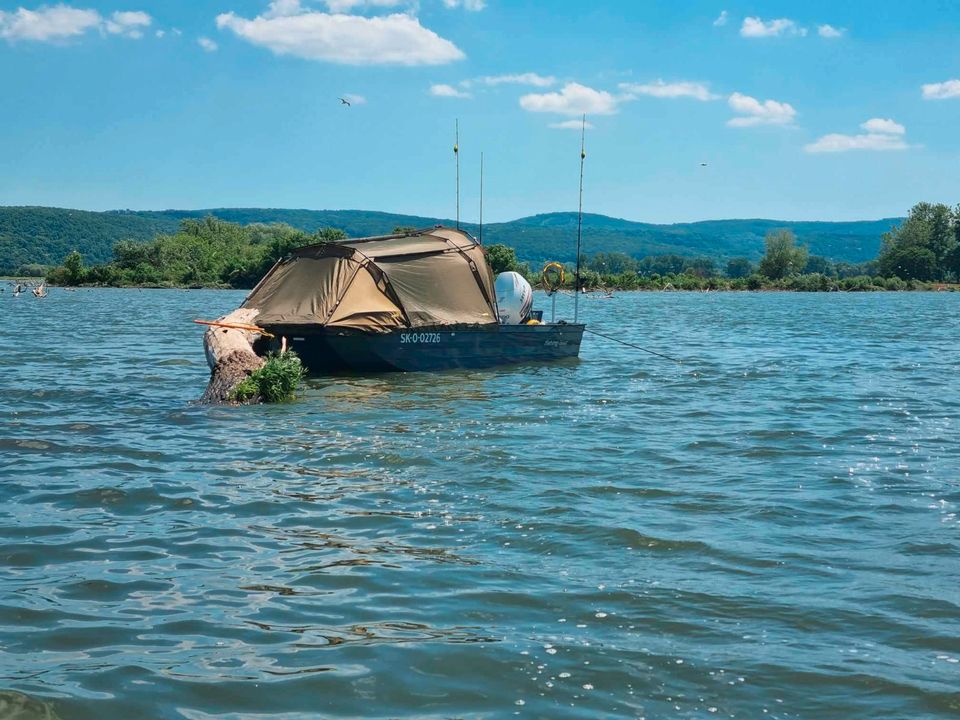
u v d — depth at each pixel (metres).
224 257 150.75
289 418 16.69
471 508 10.59
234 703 5.93
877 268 178.00
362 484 11.71
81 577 8.25
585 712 5.83
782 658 6.62
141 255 151.12
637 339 37.56
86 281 139.38
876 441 15.07
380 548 9.10
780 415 17.64
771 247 159.88
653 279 144.88
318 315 22.14
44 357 27.22
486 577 8.25
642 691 6.12
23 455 13.25
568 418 17.00
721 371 25.23
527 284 27.22
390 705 5.91
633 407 18.45
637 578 8.26
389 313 22.83
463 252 24.92
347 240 24.27
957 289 158.00
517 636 6.97
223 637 6.95
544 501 10.92
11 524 9.85
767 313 63.22
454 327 23.89
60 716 5.75
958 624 7.27
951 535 9.72
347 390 20.45
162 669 6.40
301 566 8.55
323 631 7.06
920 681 6.27
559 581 8.16
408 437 14.91
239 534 9.56
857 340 37.88
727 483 11.99
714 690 6.14
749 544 9.30
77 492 11.16
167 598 7.75
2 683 6.16
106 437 14.67
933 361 28.80
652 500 11.07
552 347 26.52
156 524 9.92
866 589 8.02
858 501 11.12
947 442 15.02
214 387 18.88
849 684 6.23
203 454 13.45
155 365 25.53
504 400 19.16
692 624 7.22
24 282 142.25
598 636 6.98
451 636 6.96
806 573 8.44
